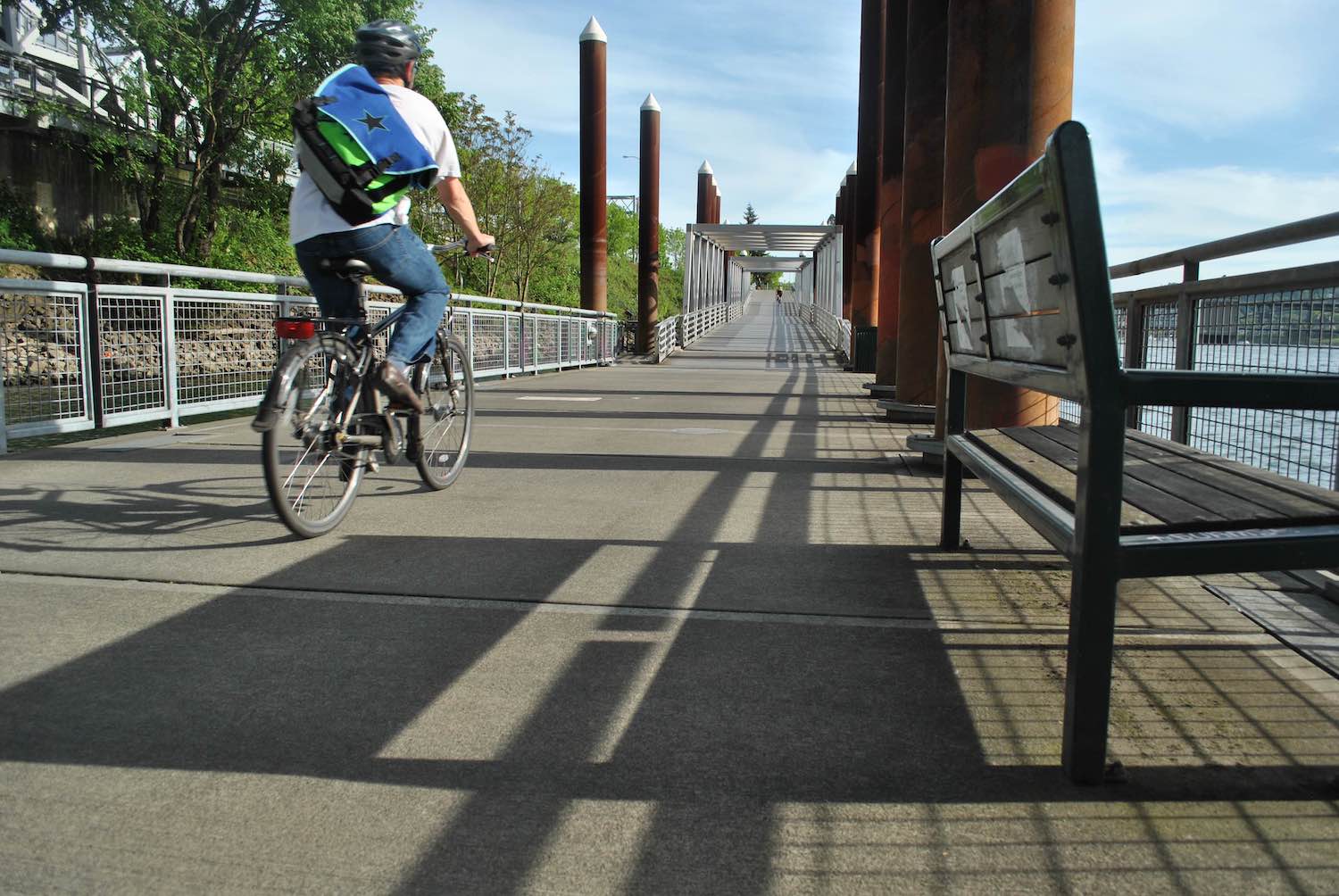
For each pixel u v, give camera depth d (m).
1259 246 3.18
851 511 4.57
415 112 3.77
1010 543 3.89
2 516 4.19
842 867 1.56
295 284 8.63
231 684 2.34
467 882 1.51
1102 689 1.83
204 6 25.23
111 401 6.73
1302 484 2.30
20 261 5.90
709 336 40.91
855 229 23.05
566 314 20.20
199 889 1.48
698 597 3.10
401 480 5.36
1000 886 1.51
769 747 2.01
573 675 2.42
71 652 2.54
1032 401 5.32
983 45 5.18
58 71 26.98
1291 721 2.13
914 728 2.11
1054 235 1.85
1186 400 1.76
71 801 1.76
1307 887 1.51
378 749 1.99
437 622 2.83
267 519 4.21
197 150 27.33
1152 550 1.79
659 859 1.58
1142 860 1.59
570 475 5.65
